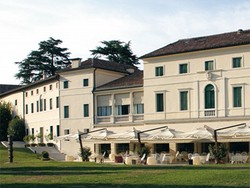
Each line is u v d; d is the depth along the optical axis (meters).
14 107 90.69
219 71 52.19
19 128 83.75
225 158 45.59
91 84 65.94
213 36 57.31
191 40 58.34
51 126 74.31
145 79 58.28
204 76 53.25
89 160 59.38
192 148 53.91
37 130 79.56
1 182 28.34
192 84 54.19
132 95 61.69
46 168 38.91
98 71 66.56
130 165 41.19
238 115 50.62
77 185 26.42
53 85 74.25
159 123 56.34
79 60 68.25
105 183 27.02
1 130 89.00
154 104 57.22
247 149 50.00
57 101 72.62
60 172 34.28
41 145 73.50
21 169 38.44
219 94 52.12
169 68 56.25
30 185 26.64
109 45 99.56
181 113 54.78
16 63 103.31
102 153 63.75
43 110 77.62
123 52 98.75
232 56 51.47
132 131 50.66
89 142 59.72
